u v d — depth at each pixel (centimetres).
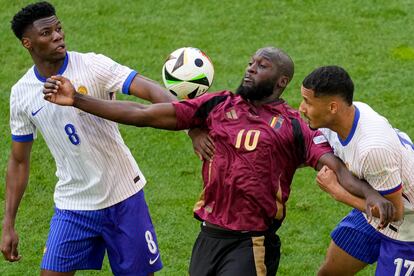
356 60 4247
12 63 4244
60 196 2416
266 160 2134
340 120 2073
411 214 2241
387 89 4016
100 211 2386
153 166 3503
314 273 2853
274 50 2167
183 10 4672
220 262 2208
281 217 2195
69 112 2297
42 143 3647
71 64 2316
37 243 3045
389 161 2045
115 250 2423
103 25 4538
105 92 2331
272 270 2228
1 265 2912
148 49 4347
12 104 2375
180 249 2995
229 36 4453
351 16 4606
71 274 2417
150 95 2288
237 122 2158
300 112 2128
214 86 4050
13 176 2459
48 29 2264
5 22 4556
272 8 4684
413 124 3756
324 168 2100
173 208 3228
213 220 2195
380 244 2402
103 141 2342
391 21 4556
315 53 4306
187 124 2181
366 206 2047
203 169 2205
